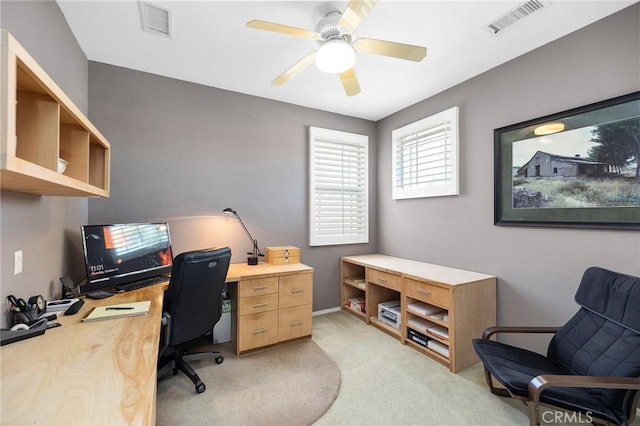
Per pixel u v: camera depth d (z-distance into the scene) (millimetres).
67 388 833
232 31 2123
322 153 3693
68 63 2033
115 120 2609
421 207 3406
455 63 2566
